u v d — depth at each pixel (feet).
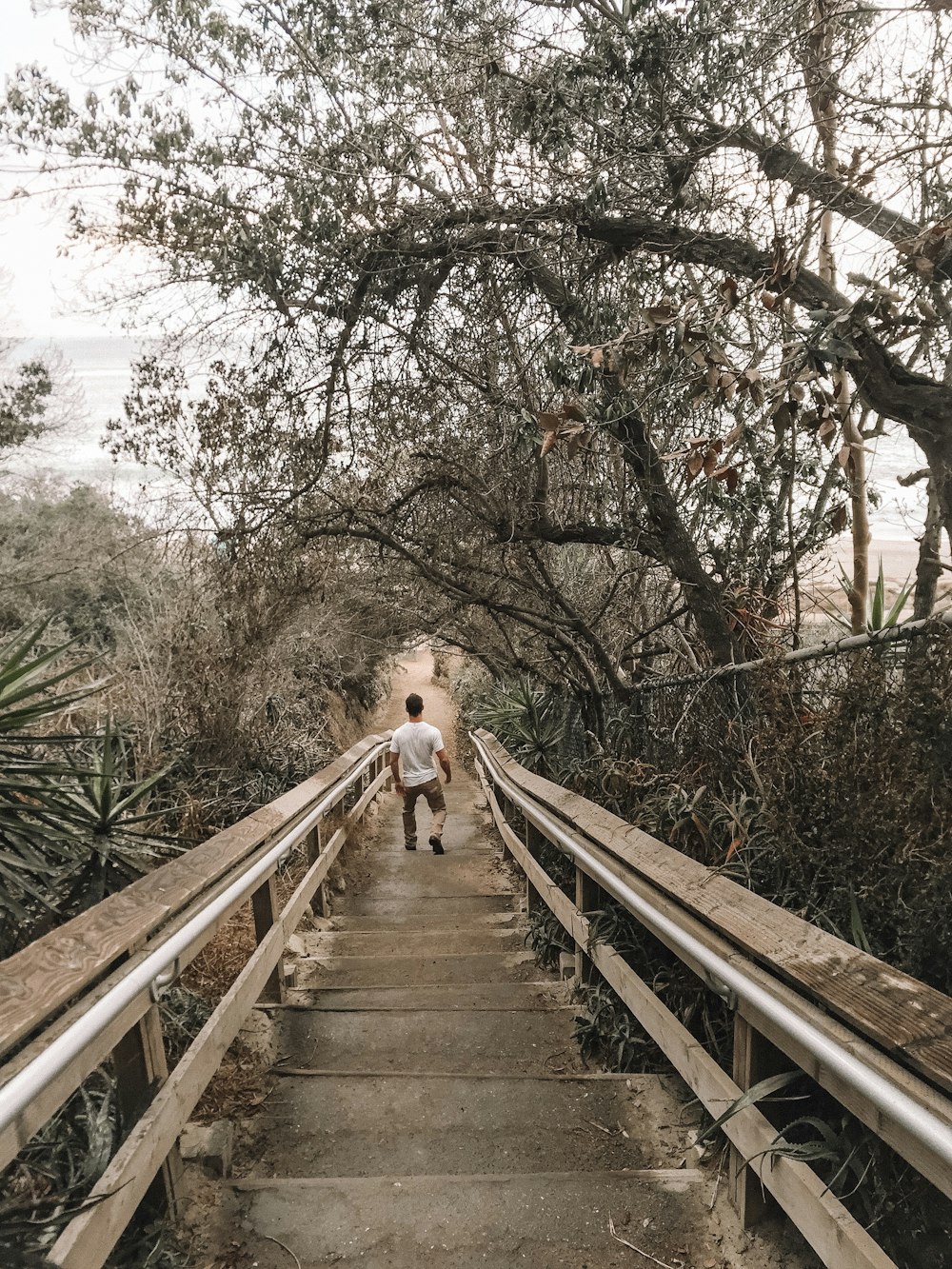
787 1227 7.49
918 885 7.72
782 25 10.94
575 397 14.20
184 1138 8.98
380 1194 8.29
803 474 15.16
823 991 6.14
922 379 10.64
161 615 22.06
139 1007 7.34
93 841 10.52
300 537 19.76
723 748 13.76
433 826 29.84
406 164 15.03
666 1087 10.58
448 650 41.65
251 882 10.80
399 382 18.01
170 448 18.17
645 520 17.78
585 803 14.55
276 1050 12.37
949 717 7.85
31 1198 6.81
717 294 11.20
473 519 20.21
